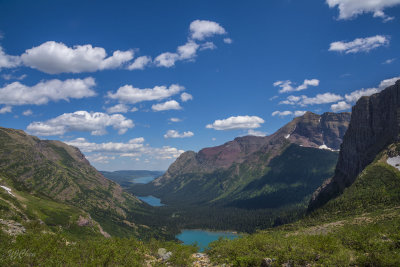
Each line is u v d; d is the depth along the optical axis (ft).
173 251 101.40
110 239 114.83
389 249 86.58
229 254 92.89
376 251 83.35
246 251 90.48
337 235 107.86
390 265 72.59
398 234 93.50
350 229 114.52
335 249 84.84
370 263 75.05
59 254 86.79
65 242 101.96
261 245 93.81
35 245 90.84
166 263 92.22
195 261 94.17
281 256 79.61
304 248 84.48
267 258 80.48
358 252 85.10
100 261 83.41
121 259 88.12
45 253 86.69
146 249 107.04
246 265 80.43
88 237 115.24
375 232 107.24
